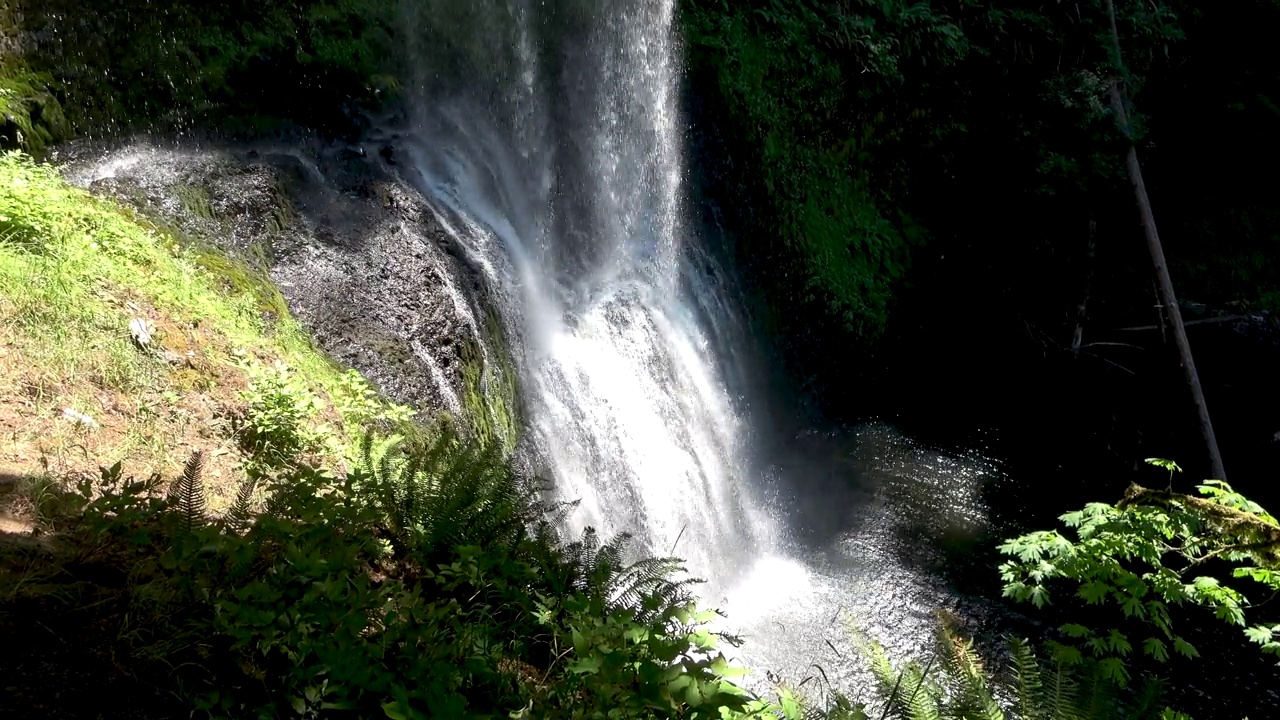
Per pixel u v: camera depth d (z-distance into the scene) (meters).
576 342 8.28
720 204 11.13
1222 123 15.64
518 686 3.02
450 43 8.38
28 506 3.25
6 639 2.54
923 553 9.14
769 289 11.49
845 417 11.98
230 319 5.12
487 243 7.55
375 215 6.56
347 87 7.67
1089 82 13.66
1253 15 15.09
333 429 4.76
